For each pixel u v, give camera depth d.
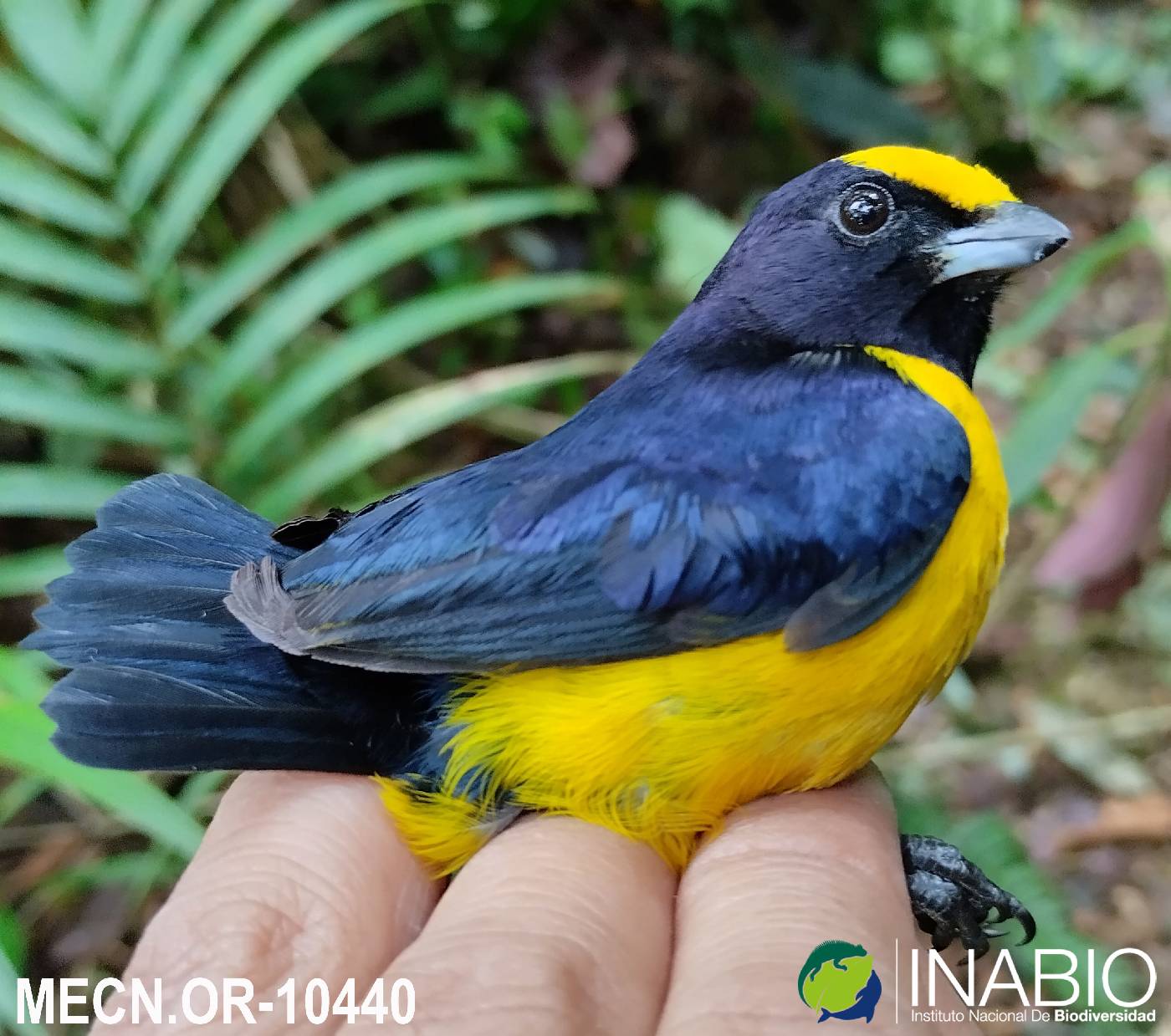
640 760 0.16
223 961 0.15
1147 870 0.26
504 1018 0.14
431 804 0.16
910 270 0.17
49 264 0.21
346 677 0.16
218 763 0.16
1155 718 0.27
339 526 0.18
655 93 0.35
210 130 0.22
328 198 0.23
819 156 0.37
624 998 0.15
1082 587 0.25
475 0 0.33
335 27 0.23
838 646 0.15
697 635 0.15
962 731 0.29
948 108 0.42
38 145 0.21
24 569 0.21
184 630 0.17
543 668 0.16
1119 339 0.22
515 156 0.33
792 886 0.15
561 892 0.15
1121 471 0.23
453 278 0.31
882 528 0.16
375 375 0.30
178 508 0.18
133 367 0.22
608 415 0.17
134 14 0.22
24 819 0.24
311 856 0.16
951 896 0.17
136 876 0.23
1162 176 0.26
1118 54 0.52
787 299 0.17
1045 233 0.17
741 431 0.16
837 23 0.41
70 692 0.16
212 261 0.29
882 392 0.16
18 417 0.21
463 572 0.16
